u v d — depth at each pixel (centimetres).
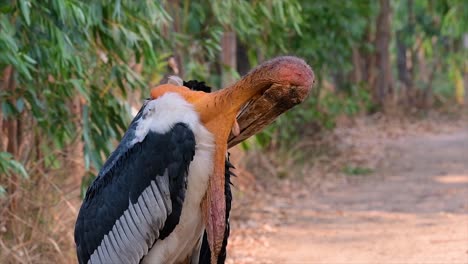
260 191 1822
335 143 2438
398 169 2195
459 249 1274
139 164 562
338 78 3105
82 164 1166
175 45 1414
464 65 3853
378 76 3391
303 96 558
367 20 2905
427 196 1797
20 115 1052
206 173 560
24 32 962
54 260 1070
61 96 1041
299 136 2341
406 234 1413
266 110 565
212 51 1396
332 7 2153
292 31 1994
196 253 601
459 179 2014
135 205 568
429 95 3603
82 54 1033
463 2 3195
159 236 572
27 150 1102
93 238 594
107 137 1039
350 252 1305
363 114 3158
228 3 1312
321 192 1877
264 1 1420
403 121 3238
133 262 579
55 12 937
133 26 1047
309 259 1270
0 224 1040
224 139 562
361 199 1789
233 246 1367
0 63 937
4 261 1015
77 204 1168
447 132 3030
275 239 1416
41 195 1096
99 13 998
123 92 1059
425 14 3622
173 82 591
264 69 554
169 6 1411
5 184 1064
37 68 1005
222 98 557
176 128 552
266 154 2045
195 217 573
